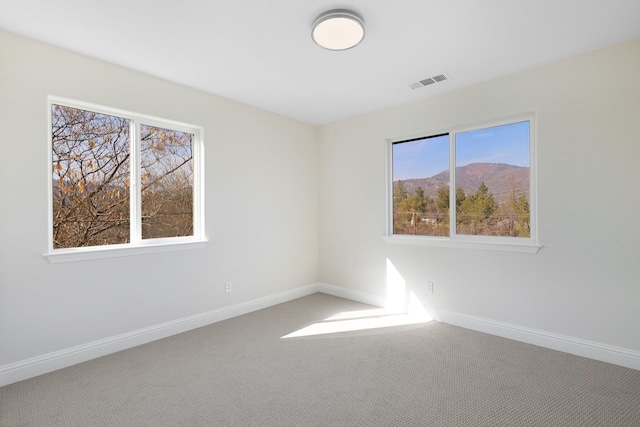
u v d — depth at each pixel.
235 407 1.97
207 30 2.22
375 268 4.03
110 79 2.70
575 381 2.23
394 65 2.76
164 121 3.11
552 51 2.53
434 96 3.45
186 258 3.22
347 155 4.32
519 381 2.24
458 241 3.29
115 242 2.83
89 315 2.59
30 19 2.07
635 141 2.38
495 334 3.06
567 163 2.66
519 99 2.89
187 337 3.04
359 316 3.62
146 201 3.03
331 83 3.15
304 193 4.50
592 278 2.56
